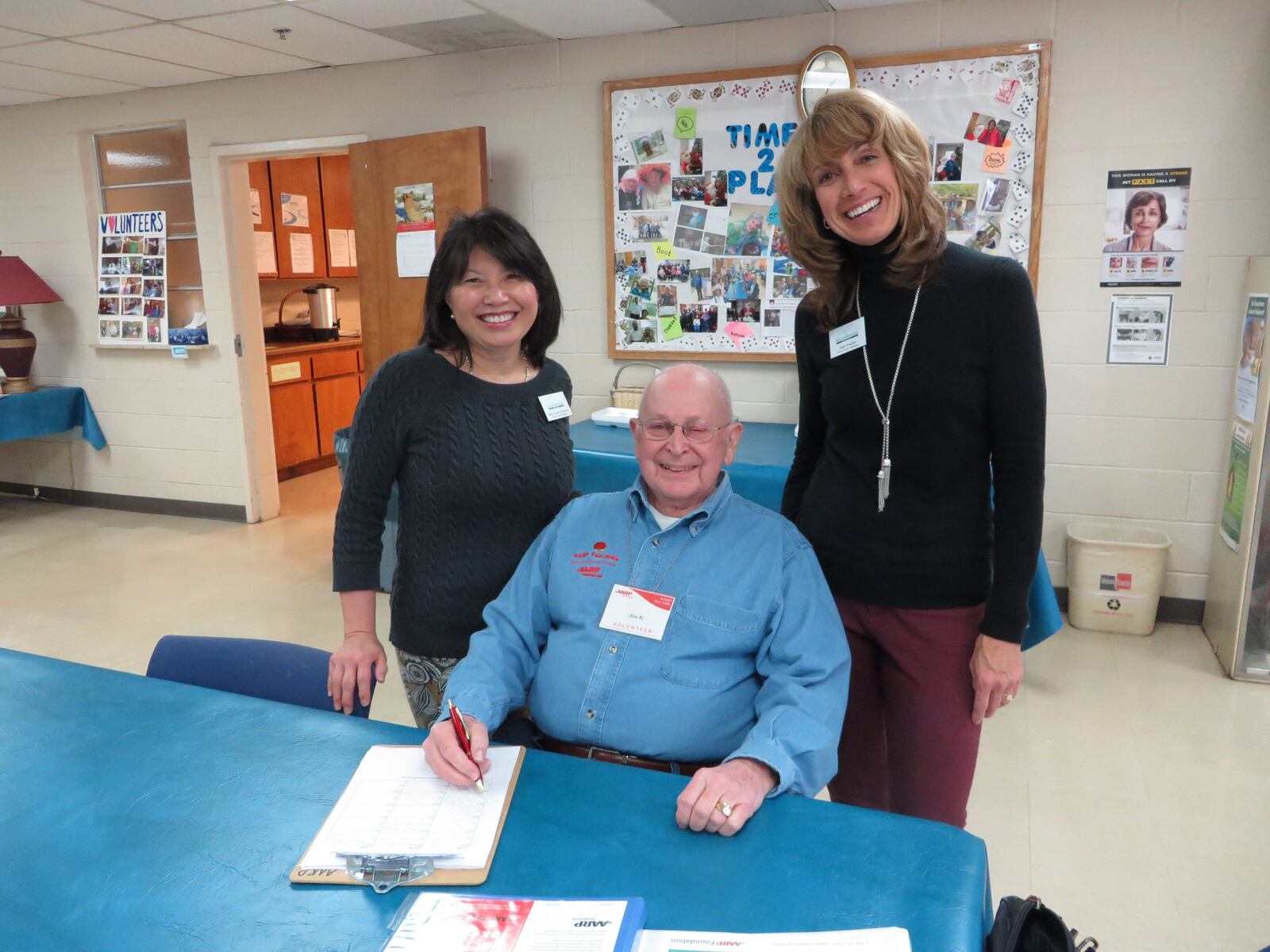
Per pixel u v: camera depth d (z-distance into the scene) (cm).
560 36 404
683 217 405
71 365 563
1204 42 329
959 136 359
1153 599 353
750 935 94
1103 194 349
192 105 494
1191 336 348
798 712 131
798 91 373
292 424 633
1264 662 316
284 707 146
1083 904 205
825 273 154
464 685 142
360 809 117
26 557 476
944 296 143
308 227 650
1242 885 211
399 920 97
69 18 361
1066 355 365
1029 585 146
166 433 548
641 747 140
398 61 445
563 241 432
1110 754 270
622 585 147
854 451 157
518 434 170
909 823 113
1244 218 335
